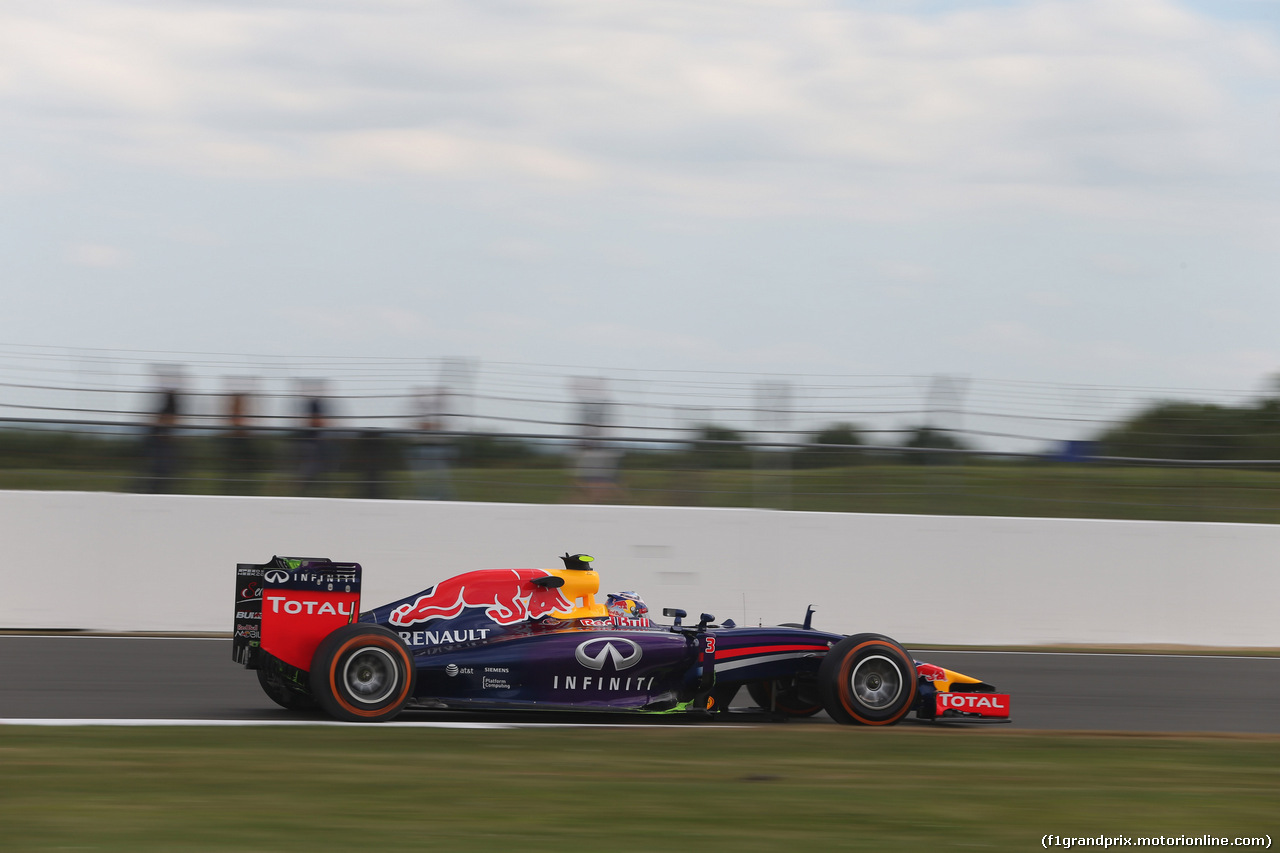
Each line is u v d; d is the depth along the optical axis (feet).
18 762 77.71
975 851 62.18
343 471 182.50
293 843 59.77
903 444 191.21
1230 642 189.57
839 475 189.16
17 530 171.83
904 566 185.68
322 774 75.46
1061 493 191.62
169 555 174.50
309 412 182.60
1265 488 192.85
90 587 172.65
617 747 88.12
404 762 79.87
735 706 120.57
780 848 61.57
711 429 189.06
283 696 103.35
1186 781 82.74
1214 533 189.98
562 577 103.35
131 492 177.47
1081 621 187.42
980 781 79.66
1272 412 195.72
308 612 97.04
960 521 186.50
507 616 100.78
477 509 180.55
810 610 112.68
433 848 59.62
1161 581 189.06
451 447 184.03
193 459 179.83
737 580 183.42
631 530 182.60
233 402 181.37
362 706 94.32
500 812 67.26
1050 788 78.18
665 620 181.37
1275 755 96.22
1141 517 191.93
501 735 91.45
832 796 73.46
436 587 100.78
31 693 113.91
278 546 176.76
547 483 185.26
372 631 95.40
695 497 187.01
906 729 102.42
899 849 62.03
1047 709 123.95
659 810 68.74
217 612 174.91
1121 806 73.67
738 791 74.02
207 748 83.30
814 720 108.88
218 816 64.80
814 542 184.75
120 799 68.03
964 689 109.91
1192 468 193.06
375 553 178.70
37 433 176.86
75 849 57.82
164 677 127.03
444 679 97.14
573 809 68.44
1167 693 139.33
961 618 185.88
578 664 99.71
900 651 104.42
